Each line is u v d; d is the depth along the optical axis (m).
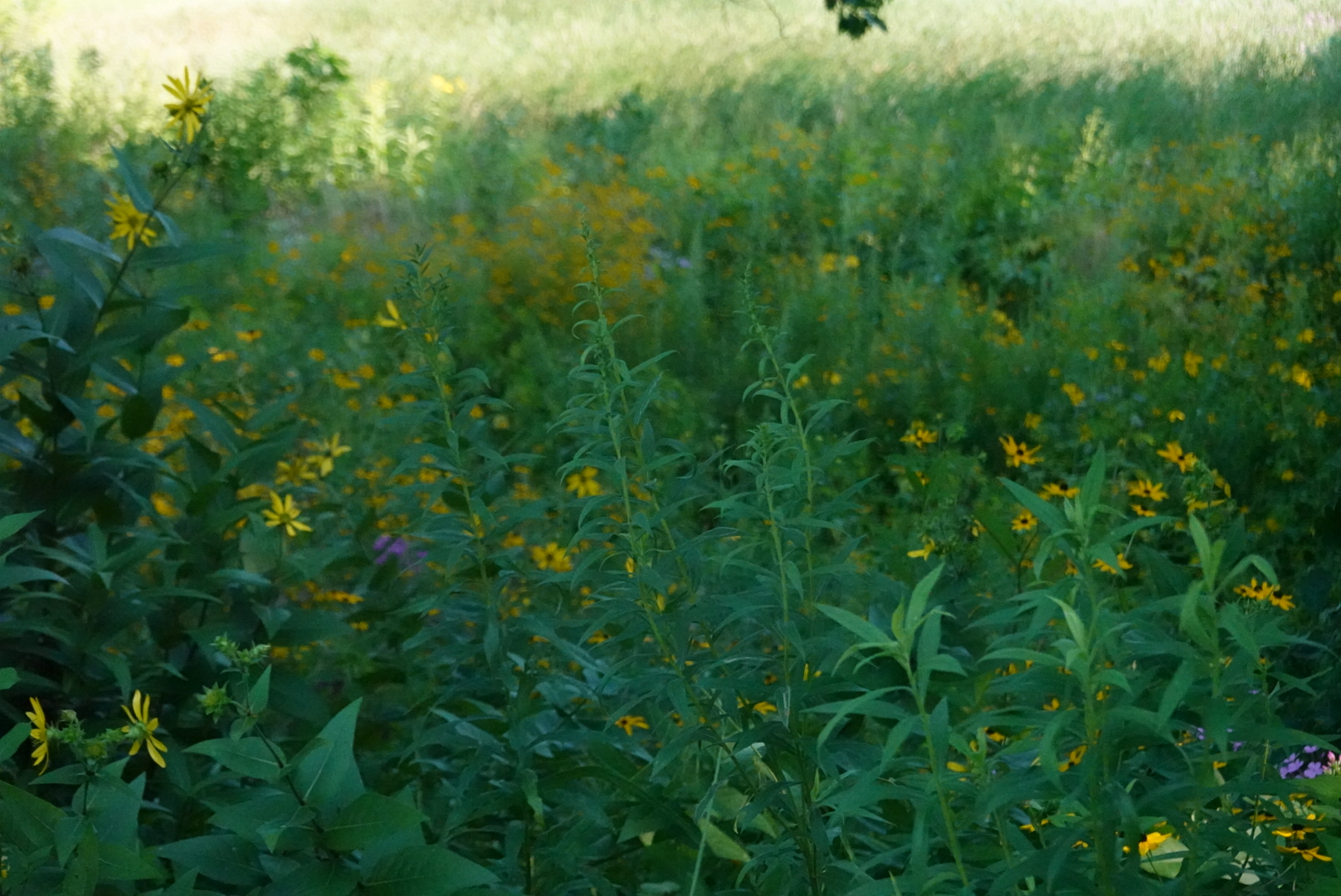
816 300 7.02
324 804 1.77
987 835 1.80
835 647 1.92
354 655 3.28
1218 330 6.57
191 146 2.92
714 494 2.33
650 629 2.04
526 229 7.90
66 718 1.81
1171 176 8.94
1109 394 5.86
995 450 5.75
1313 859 1.57
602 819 2.30
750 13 16.38
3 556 2.19
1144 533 4.24
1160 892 1.49
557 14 17.03
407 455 2.40
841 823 1.98
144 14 17.06
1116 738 1.44
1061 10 15.94
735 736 2.08
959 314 6.78
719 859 2.40
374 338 6.52
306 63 10.91
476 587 2.51
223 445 2.96
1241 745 1.80
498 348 6.77
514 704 2.34
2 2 14.93
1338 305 6.75
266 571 2.95
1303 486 5.00
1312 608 3.45
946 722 1.40
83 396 2.84
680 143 10.25
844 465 5.26
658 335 6.67
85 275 2.78
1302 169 8.59
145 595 2.55
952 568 2.64
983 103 11.56
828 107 11.67
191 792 2.37
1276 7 14.94
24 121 9.89
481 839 2.55
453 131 11.04
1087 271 7.64
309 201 9.62
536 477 5.22
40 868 1.84
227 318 6.64
